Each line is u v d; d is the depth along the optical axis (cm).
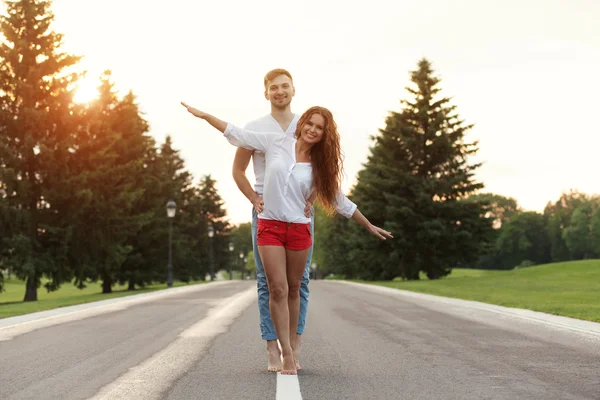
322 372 559
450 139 4616
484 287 2492
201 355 666
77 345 751
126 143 4072
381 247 4834
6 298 4262
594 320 1055
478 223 4559
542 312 1248
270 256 528
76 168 3184
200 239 7900
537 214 14738
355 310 1323
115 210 3356
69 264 3241
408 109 4734
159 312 1275
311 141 529
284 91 541
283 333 541
